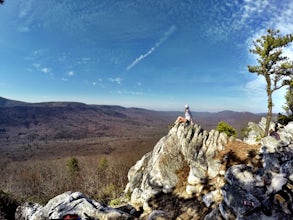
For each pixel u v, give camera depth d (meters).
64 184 33.22
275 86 14.91
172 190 13.20
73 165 42.56
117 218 9.12
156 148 17.36
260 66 15.28
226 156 13.52
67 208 9.51
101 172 35.47
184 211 11.29
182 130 16.31
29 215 11.03
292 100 17.31
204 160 13.89
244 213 8.15
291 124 13.37
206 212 10.58
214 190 11.70
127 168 36.09
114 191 20.78
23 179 38.69
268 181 9.42
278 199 8.23
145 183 14.79
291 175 8.98
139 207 13.47
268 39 14.52
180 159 14.80
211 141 15.11
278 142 11.99
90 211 9.27
